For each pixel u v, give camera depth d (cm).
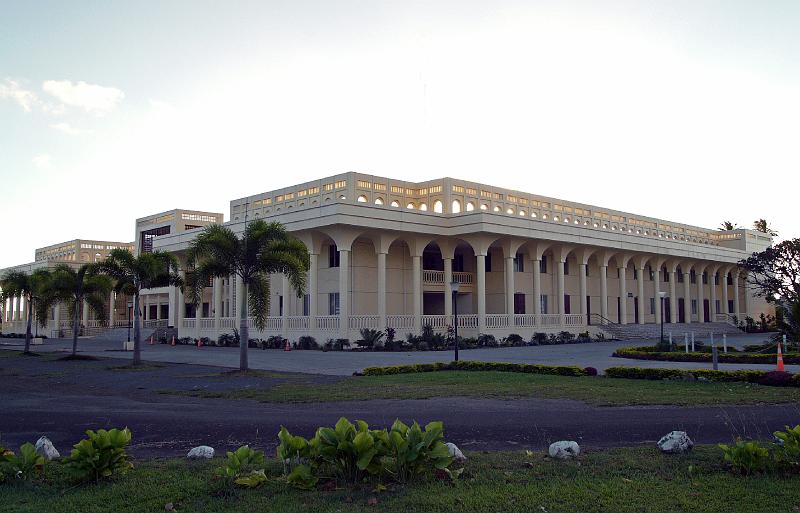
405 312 4156
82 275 3072
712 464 746
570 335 4416
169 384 1866
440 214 3972
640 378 1814
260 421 1144
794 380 1573
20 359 3062
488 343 3847
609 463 760
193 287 2291
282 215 3841
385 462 693
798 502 607
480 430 1028
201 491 660
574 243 4516
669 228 6238
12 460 707
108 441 716
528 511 588
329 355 3084
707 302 6612
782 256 4525
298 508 599
